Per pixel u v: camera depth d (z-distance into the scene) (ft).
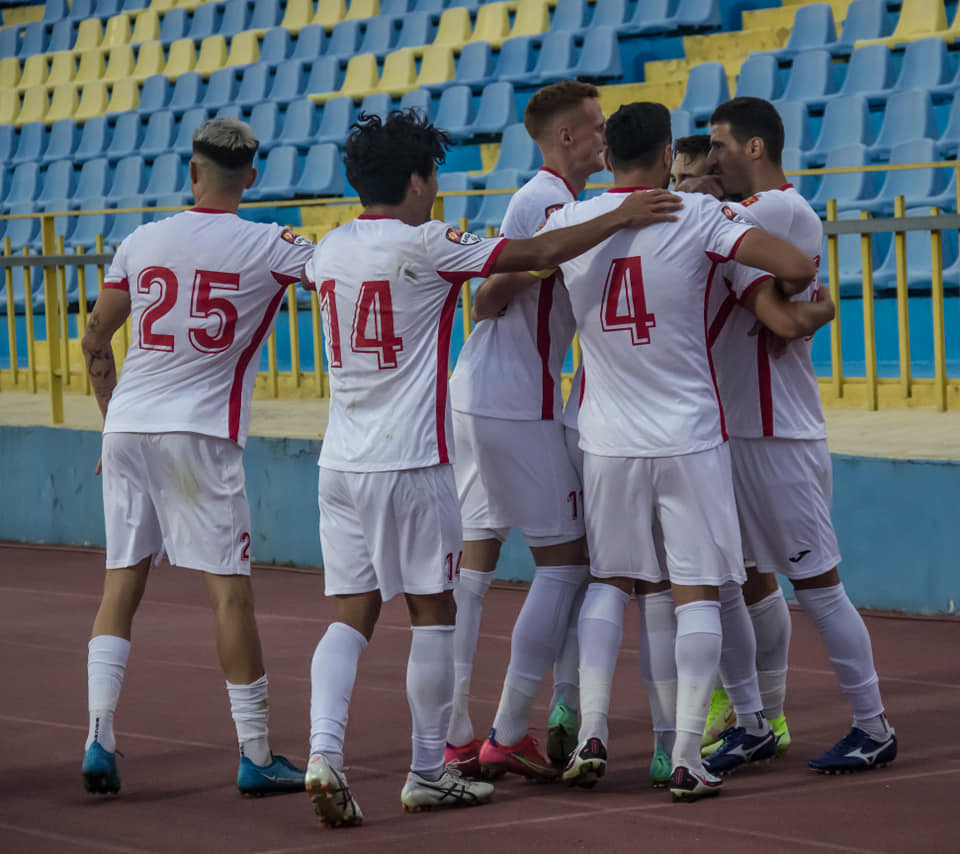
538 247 29.25
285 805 31.37
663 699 31.89
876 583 50.16
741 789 31.71
